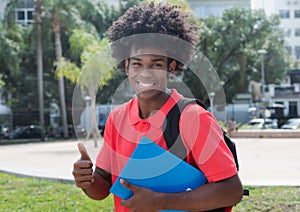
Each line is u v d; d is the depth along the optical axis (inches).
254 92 1670.8
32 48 1208.8
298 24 2031.3
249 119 1314.0
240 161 420.2
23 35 1133.7
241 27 1251.2
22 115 1250.6
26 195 241.3
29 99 1251.2
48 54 1203.2
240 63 1261.1
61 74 994.1
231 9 1272.1
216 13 1859.0
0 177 324.5
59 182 289.6
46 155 546.3
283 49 1339.8
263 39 1274.6
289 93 1753.2
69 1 1048.8
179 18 71.3
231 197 61.1
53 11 1045.2
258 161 419.2
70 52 1201.4
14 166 404.2
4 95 1269.7
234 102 1312.7
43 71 1237.1
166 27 69.6
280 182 266.8
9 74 1222.9
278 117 1494.8
